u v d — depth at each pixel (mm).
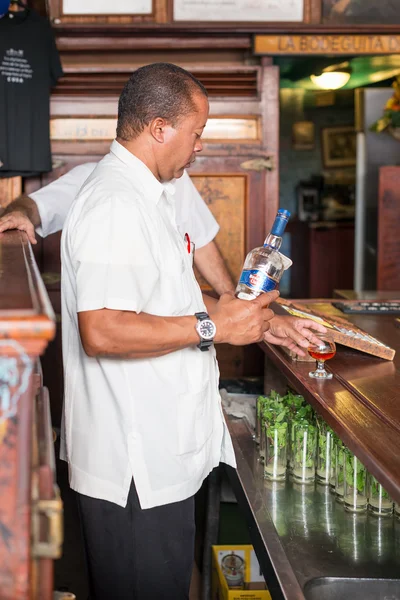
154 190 1596
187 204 2615
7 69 3680
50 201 2564
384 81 5926
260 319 1546
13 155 3742
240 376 4121
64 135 3920
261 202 4070
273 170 4055
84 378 1640
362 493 1890
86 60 4121
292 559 1666
